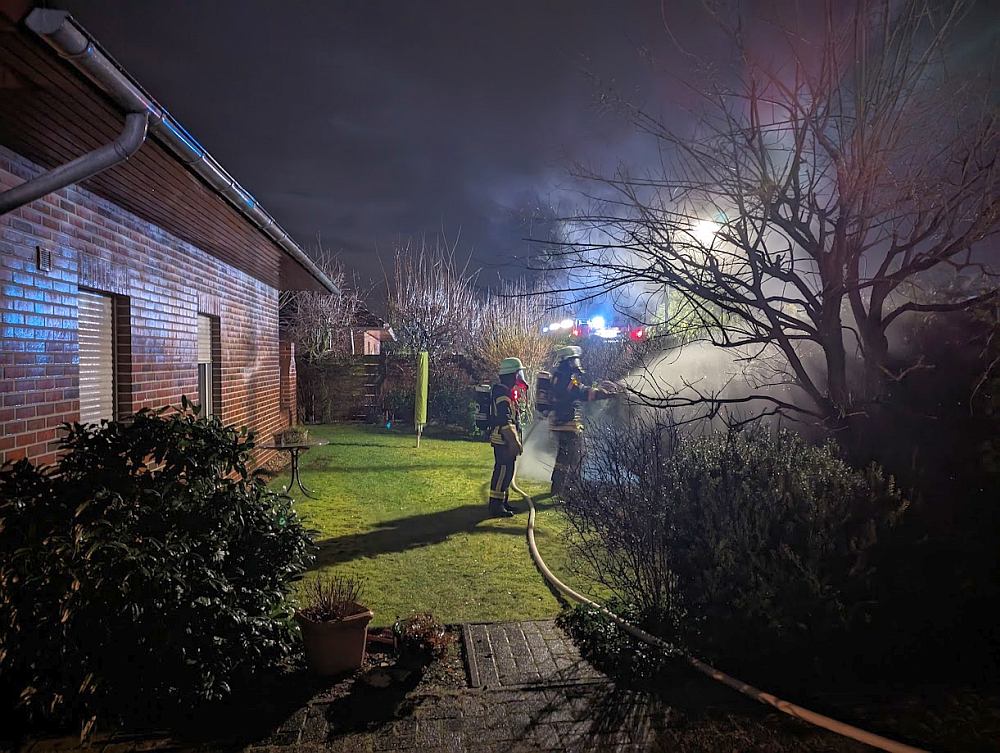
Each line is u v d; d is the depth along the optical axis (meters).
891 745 2.98
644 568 4.14
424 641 3.85
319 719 3.25
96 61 3.10
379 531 6.77
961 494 3.91
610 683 3.63
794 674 3.69
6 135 4.07
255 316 10.91
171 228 6.88
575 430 8.10
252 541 3.70
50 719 3.19
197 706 3.35
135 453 3.53
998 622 3.76
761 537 3.71
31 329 4.45
